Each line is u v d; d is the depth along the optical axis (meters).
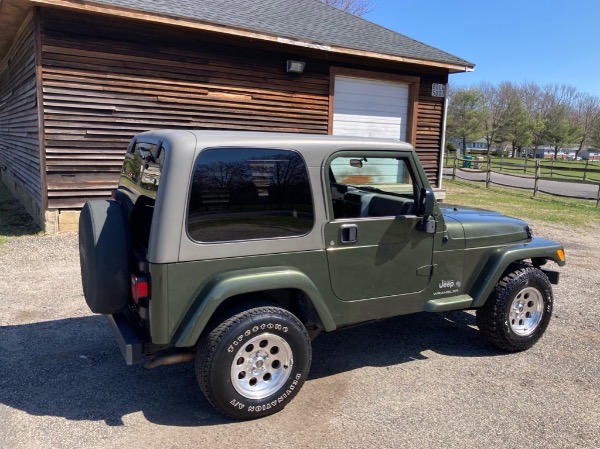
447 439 2.78
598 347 4.12
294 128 9.76
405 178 3.45
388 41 10.77
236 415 2.87
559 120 62.97
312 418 2.97
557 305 5.20
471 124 55.59
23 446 2.63
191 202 2.68
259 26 8.53
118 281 2.81
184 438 2.74
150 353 2.88
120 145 7.97
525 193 16.16
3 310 4.60
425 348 4.04
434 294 3.59
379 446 2.70
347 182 3.59
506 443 2.75
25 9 7.31
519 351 4.00
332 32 9.99
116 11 7.04
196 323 2.65
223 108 8.88
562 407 3.15
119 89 7.84
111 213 2.90
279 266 2.94
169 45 8.20
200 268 2.72
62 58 7.33
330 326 3.12
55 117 7.40
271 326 2.86
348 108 10.52
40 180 7.61
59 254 6.52
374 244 3.25
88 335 4.11
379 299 3.34
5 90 12.38
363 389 3.34
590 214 11.82
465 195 15.18
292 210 2.97
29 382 3.34
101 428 2.82
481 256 3.77
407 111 11.28
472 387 3.39
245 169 2.83
